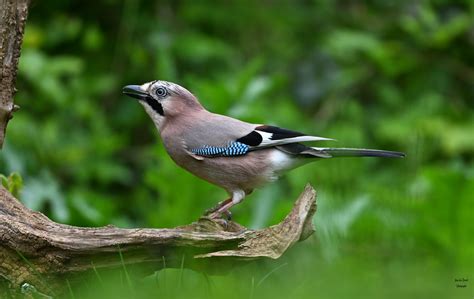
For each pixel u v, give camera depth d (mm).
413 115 14719
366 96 15875
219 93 11391
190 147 8602
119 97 14906
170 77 13438
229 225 7508
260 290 6988
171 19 15414
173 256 6723
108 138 13859
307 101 15688
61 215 10664
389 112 15305
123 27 15055
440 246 9312
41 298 6625
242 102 11469
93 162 13609
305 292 7051
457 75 15695
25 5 7469
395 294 7168
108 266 6680
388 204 9492
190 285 7352
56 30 14922
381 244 9180
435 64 15672
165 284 6852
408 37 15953
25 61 13398
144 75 14906
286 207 9789
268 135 8461
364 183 11500
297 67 15945
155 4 15359
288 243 6629
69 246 6555
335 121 15180
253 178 8539
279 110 14078
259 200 10828
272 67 15898
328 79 15781
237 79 11602
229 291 6918
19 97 13773
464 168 13508
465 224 9188
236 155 8469
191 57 14891
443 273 8367
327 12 16531
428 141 14117
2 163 12125
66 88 14172
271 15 16141
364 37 15273
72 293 6578
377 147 14523
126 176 14031
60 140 13570
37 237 6531
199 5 15695
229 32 16047
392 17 16531
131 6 14977
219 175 8594
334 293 7078
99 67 15086
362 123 14961
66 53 15141
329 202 9250
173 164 10602
